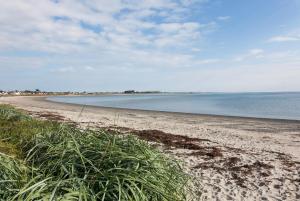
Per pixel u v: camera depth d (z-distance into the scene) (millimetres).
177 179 5102
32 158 5246
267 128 19141
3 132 7512
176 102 72688
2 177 4023
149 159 4863
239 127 19484
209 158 9695
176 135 14133
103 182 4129
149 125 18953
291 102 68000
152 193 4199
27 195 3674
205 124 20969
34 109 31422
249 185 7145
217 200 6164
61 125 6562
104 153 4668
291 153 11172
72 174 4172
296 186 7141
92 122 18641
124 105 55250
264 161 9531
